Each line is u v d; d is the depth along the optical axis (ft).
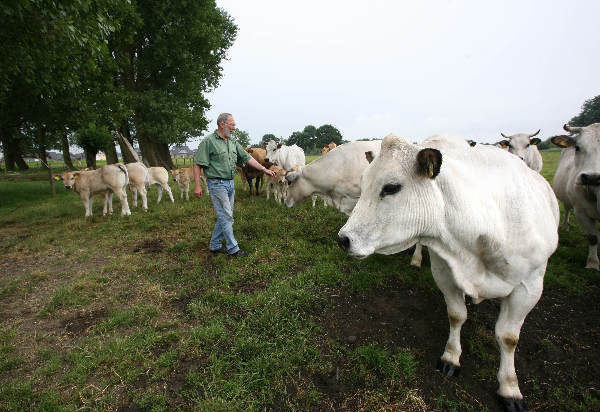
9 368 9.00
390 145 6.53
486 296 7.35
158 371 8.57
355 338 9.86
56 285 14.08
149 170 30.68
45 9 16.71
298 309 11.30
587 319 10.82
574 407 7.61
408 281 13.33
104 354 9.19
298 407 7.55
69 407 7.54
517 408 7.49
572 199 14.43
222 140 15.05
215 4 62.95
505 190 7.02
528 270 6.95
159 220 24.04
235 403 7.48
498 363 8.90
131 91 55.21
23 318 11.52
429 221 6.42
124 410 7.54
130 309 11.75
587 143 13.38
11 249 18.95
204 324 10.71
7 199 38.45
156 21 51.44
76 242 19.81
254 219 22.07
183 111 57.00
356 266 14.48
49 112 35.63
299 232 19.34
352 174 15.72
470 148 7.61
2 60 19.61
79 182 26.00
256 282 13.46
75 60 23.86
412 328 10.41
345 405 7.59
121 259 16.67
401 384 8.16
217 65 71.36
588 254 14.90
